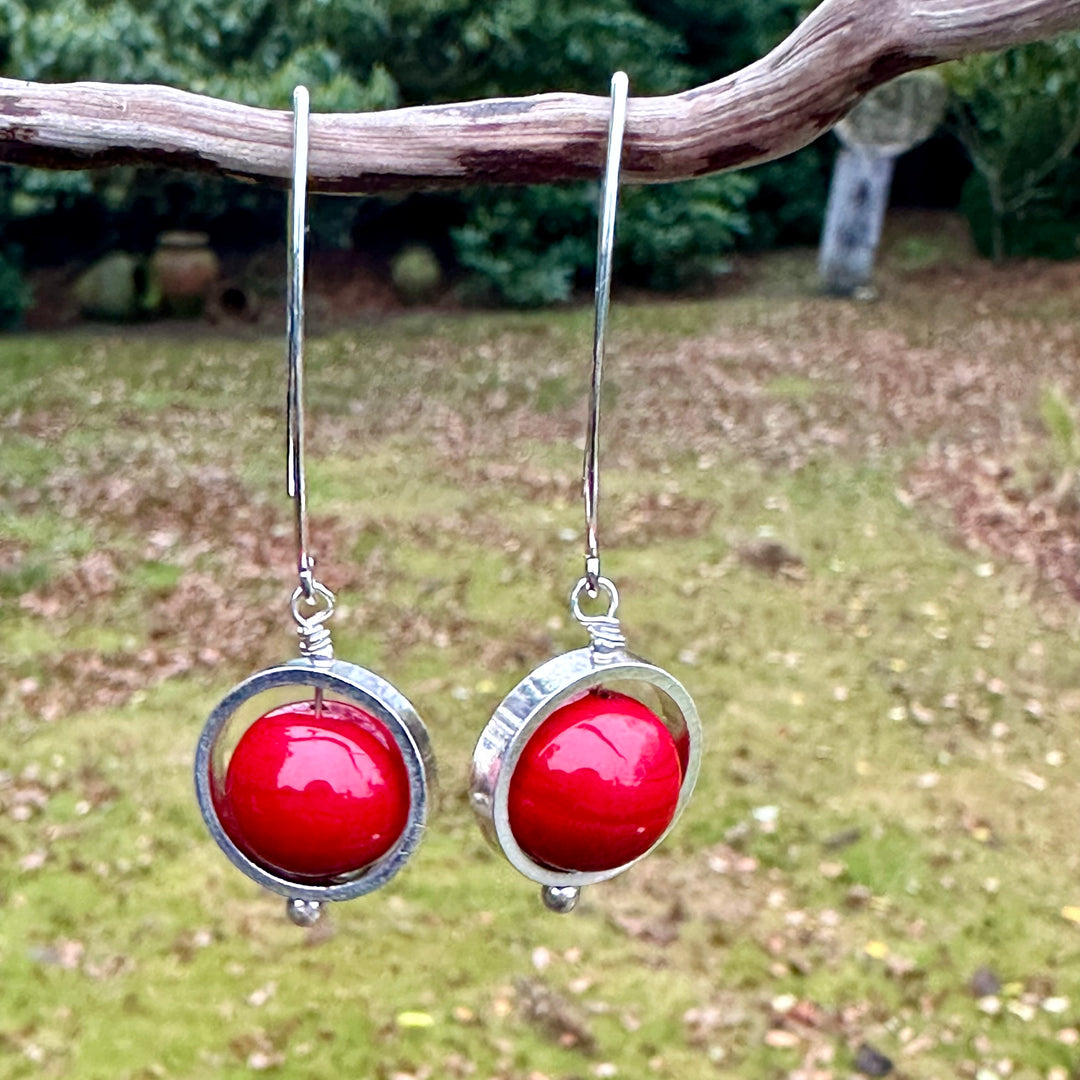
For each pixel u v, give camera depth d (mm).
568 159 101
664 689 93
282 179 104
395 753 91
